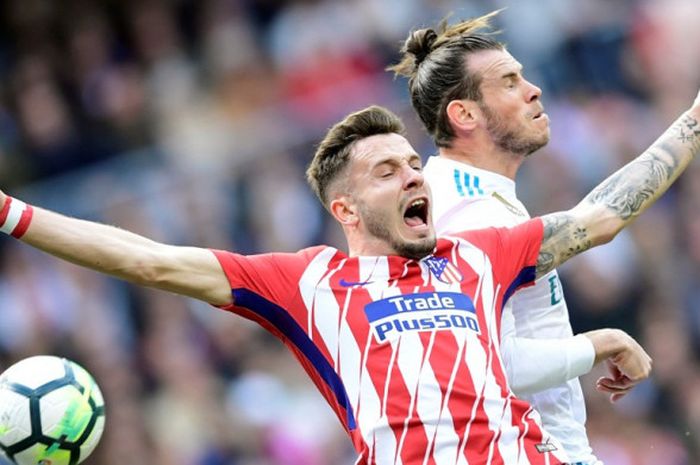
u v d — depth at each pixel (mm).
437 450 19578
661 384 42875
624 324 43625
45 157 51875
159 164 49031
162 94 55438
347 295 20406
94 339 47000
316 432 43688
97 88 56344
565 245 21750
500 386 20141
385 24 51469
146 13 57094
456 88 23078
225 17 55781
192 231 46750
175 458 44781
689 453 41875
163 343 46406
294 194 46688
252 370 45375
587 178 45719
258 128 48156
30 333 47719
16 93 56469
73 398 21141
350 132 21438
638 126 47344
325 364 20312
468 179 22938
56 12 58969
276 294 20422
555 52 48250
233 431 44625
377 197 20969
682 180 46219
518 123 22906
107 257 19531
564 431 22578
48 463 21125
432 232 20984
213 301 20266
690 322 44000
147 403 45969
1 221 19141
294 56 52688
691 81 48062
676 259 44906
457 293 20625
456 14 50469
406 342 20016
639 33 48656
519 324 22500
